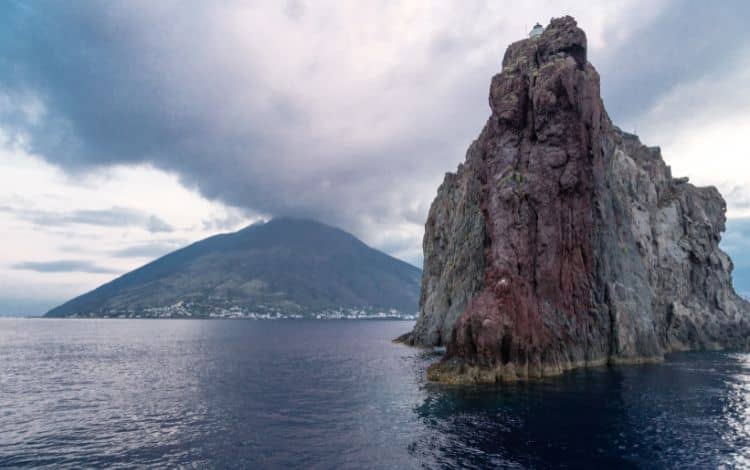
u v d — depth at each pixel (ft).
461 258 354.54
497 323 212.02
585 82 252.83
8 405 184.96
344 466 111.45
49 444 132.16
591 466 107.86
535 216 240.94
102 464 115.65
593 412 153.28
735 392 182.29
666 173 397.19
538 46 272.92
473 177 359.05
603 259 257.55
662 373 225.35
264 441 132.05
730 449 118.42
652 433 131.34
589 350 245.65
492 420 145.79
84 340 592.19
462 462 111.24
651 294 315.58
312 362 321.32
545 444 122.83
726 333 362.94
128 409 174.60
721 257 396.98
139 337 652.07
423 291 447.42
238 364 313.53
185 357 366.22
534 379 209.05
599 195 258.78
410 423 146.00
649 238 341.21
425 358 321.32
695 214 384.68
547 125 249.55
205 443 131.13
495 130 263.90
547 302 234.79
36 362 339.36
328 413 163.73
